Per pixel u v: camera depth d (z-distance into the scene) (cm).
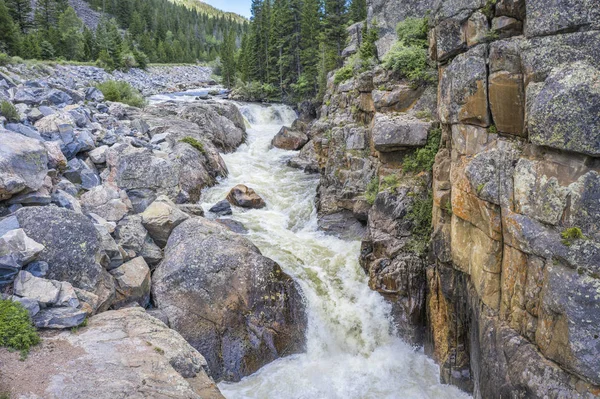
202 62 10612
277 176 2236
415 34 1512
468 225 969
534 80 746
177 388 747
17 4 6244
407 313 1204
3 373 717
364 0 4212
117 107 2459
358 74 1847
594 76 639
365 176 1605
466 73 910
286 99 4525
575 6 669
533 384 732
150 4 13100
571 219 676
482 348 907
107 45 6372
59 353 797
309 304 1258
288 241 1535
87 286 1009
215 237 1302
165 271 1216
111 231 1249
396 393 1042
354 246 1480
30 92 2112
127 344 856
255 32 5094
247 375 1077
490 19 870
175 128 2367
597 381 632
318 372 1107
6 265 884
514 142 821
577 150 652
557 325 693
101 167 1725
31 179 1182
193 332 1097
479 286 913
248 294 1180
